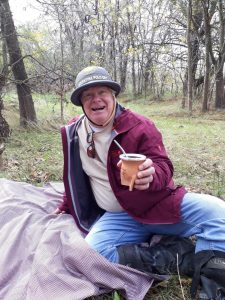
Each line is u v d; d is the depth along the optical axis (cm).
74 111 493
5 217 146
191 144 330
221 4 588
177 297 109
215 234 105
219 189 193
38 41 438
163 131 412
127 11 823
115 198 120
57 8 479
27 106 411
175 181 210
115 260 113
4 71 373
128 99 952
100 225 120
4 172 236
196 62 694
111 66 911
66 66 472
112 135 113
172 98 871
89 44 817
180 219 111
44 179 222
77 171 127
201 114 612
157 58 888
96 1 783
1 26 381
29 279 108
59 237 121
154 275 112
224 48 620
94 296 107
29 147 317
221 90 651
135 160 92
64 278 106
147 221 113
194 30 641
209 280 103
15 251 124
